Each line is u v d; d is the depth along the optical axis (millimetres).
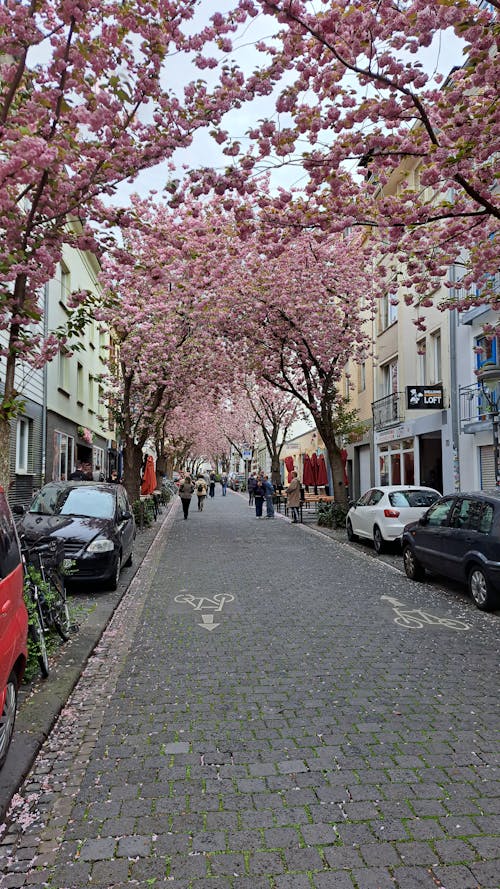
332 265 17953
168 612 8344
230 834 3205
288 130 6801
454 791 3598
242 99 6344
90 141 6516
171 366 19703
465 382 16625
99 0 5656
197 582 10539
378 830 3217
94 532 9562
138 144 6707
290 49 6219
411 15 5727
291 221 8602
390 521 13641
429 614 8055
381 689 5277
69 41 5820
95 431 25953
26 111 6031
